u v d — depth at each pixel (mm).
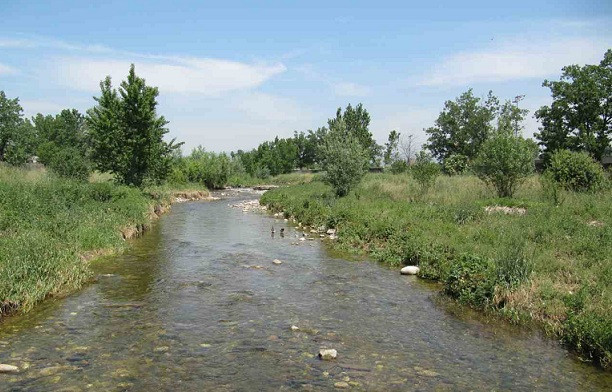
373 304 10031
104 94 30984
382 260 14484
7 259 10219
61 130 63875
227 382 6336
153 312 9344
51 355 7141
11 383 6176
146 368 6746
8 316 8906
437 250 12977
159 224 23281
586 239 12438
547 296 9039
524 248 11695
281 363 6992
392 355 7340
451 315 9305
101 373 6547
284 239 18750
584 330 7516
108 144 30078
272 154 83062
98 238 14969
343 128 31266
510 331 8398
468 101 64812
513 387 6289
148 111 30703
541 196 21516
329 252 15953
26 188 18250
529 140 24594
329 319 9047
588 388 6262
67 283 10883
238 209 32094
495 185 23844
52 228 14141
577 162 22656
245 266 13641
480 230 14594
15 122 50531
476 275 10211
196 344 7703
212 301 10164
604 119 47875
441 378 6547
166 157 33750
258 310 9570
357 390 6160
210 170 59188
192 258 14703
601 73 46875
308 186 43562
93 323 8633
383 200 24359
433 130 68688
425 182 26688
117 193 23453
